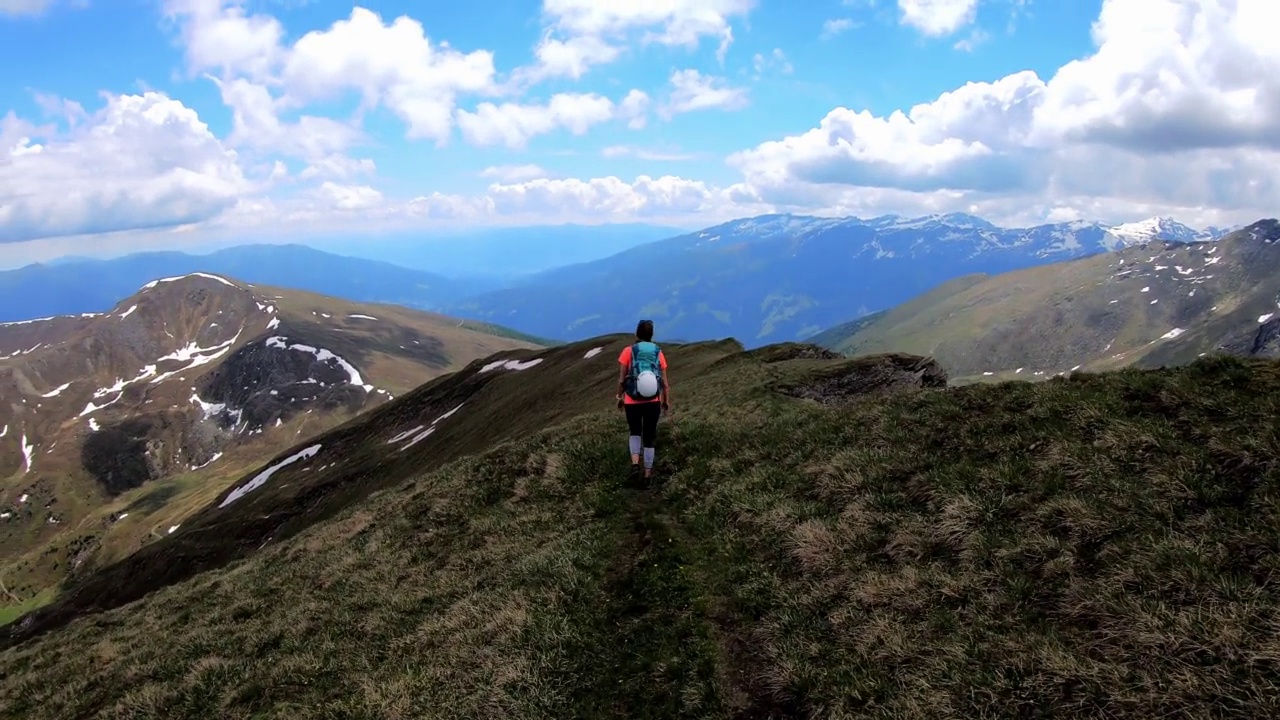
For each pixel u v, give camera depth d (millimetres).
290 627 16719
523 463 22641
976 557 10344
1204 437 11055
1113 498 10336
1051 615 8914
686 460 19234
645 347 18266
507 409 70750
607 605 12758
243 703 13781
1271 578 7945
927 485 12727
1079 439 12273
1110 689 7371
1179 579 8367
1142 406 12797
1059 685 7730
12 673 23719
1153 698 7066
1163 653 7582
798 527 12922
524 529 17828
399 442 90812
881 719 8242
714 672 10328
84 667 20078
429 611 15117
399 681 12188
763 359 50500
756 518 14180
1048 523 10422
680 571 13289
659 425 22547
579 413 50875
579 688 10875
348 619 16078
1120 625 8156
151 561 85812
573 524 16984
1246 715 6586
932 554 11031
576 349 84625
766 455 17672
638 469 18609
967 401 15797
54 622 84000
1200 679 7074
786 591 11500
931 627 9438
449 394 102188
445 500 22312
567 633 12031
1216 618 7609
